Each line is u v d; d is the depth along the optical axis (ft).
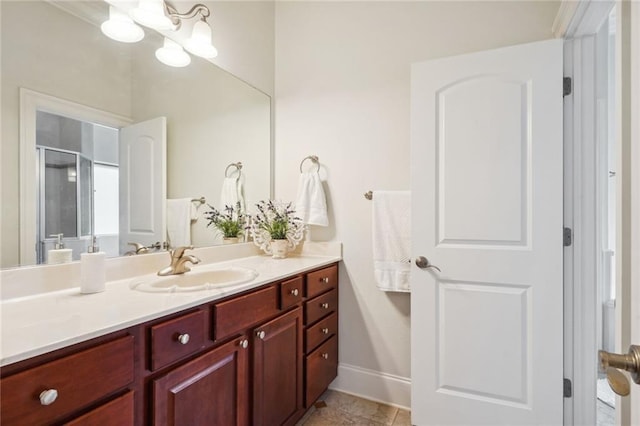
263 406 4.49
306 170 7.30
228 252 6.38
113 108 4.53
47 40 3.87
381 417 5.94
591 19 4.55
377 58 6.64
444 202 5.47
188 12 5.36
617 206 1.93
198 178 5.81
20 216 3.62
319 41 7.23
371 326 6.61
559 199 4.84
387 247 6.18
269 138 7.53
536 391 4.95
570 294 4.99
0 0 3.52
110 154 4.49
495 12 5.73
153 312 3.06
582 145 4.97
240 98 6.73
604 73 6.05
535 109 4.95
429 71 5.57
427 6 6.24
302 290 5.49
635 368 1.57
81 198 4.16
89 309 3.13
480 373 5.25
